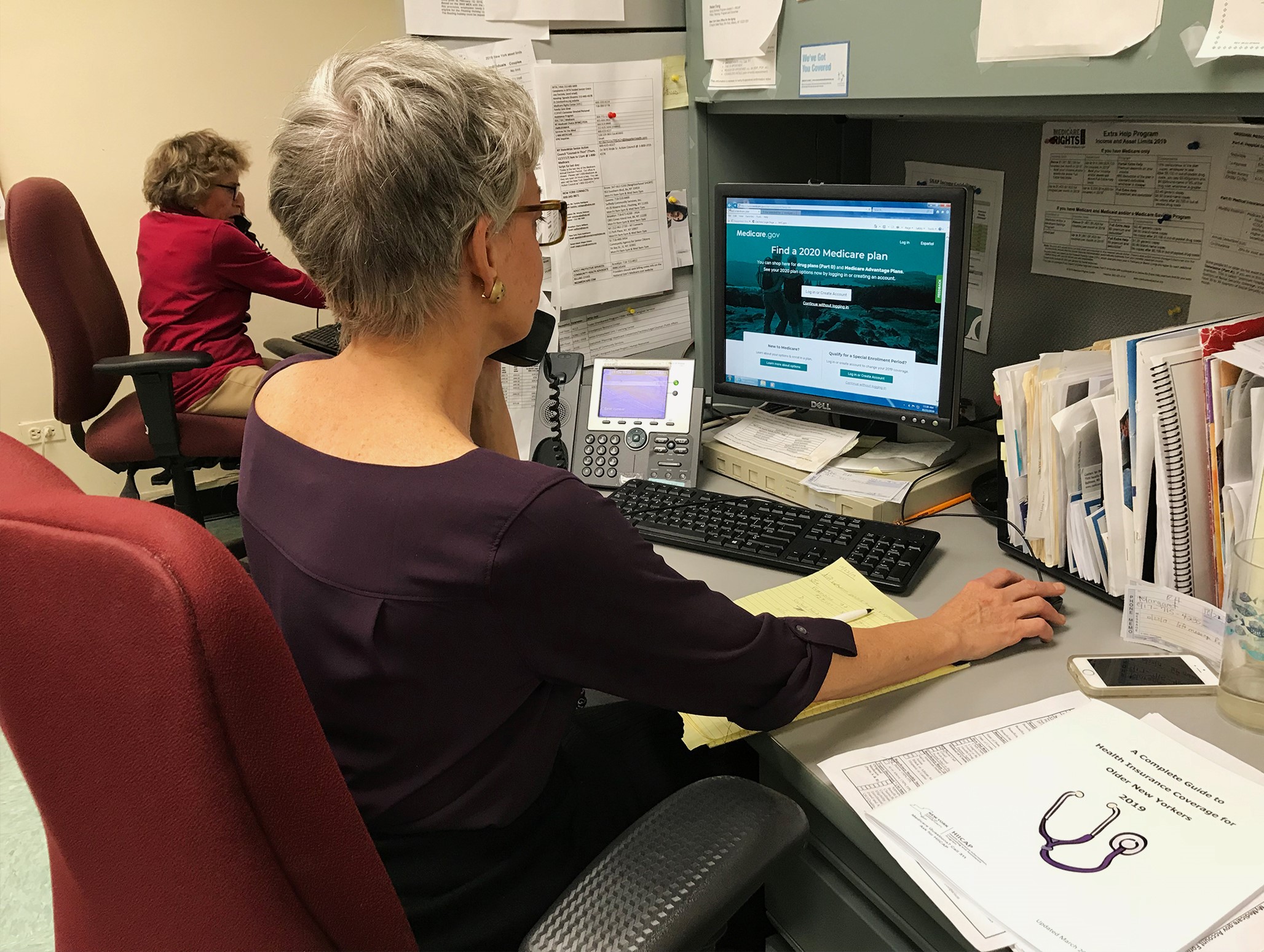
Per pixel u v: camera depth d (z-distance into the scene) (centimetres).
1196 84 83
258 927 46
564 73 139
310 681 69
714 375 146
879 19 114
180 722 40
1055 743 75
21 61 271
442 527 63
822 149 161
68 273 212
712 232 148
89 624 42
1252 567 77
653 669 70
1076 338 131
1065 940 57
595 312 154
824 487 124
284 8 303
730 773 100
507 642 65
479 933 74
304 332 291
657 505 125
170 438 217
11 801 174
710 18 140
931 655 86
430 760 70
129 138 291
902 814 69
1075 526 101
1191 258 113
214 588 40
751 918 100
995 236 140
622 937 60
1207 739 77
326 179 68
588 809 86
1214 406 88
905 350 125
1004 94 101
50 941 143
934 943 75
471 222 71
